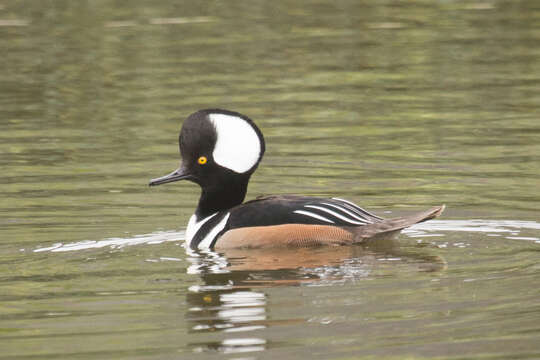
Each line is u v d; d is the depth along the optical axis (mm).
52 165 16219
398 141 17500
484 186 14578
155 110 19953
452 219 12930
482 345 8578
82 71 23766
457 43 26656
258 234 11648
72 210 13672
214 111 12352
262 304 9617
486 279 10266
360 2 33031
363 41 27047
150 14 30891
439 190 14445
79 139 17969
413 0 33438
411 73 23312
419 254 11258
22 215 13422
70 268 11023
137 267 11016
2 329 9062
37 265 11164
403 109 19906
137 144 17547
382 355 8391
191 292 10031
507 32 27922
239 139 12242
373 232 11547
